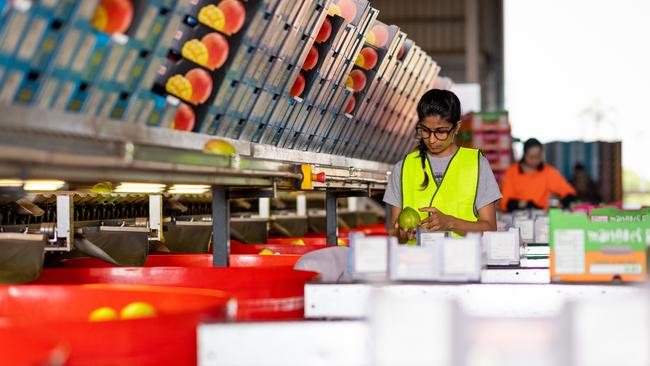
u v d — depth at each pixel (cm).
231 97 313
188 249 448
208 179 254
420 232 316
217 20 295
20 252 297
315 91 413
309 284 244
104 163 199
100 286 253
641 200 2212
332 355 196
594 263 248
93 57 229
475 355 164
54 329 190
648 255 254
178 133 268
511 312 244
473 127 1083
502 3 2223
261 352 197
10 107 180
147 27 241
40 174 185
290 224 619
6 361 185
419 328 167
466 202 369
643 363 165
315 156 424
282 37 340
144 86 254
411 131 672
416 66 620
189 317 205
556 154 1389
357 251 247
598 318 164
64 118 202
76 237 338
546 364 163
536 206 986
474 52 1923
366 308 241
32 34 202
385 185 553
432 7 2008
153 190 372
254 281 282
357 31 442
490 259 299
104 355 193
